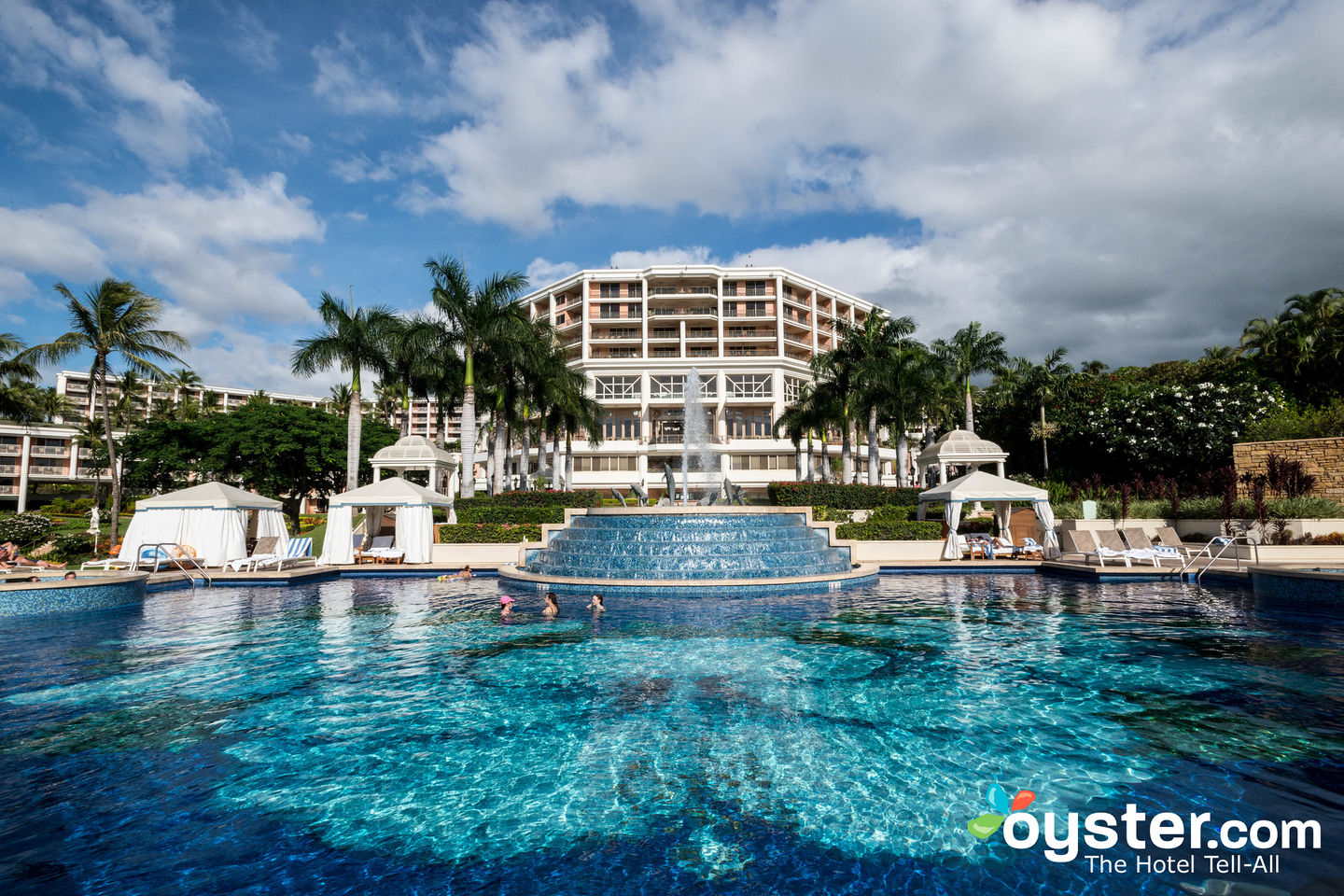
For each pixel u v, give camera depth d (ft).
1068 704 22.21
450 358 97.96
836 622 37.68
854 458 199.62
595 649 31.09
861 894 11.53
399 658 29.40
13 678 26.23
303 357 90.17
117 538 92.58
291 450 120.78
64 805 15.26
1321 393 123.65
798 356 237.86
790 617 39.34
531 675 26.45
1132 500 82.48
